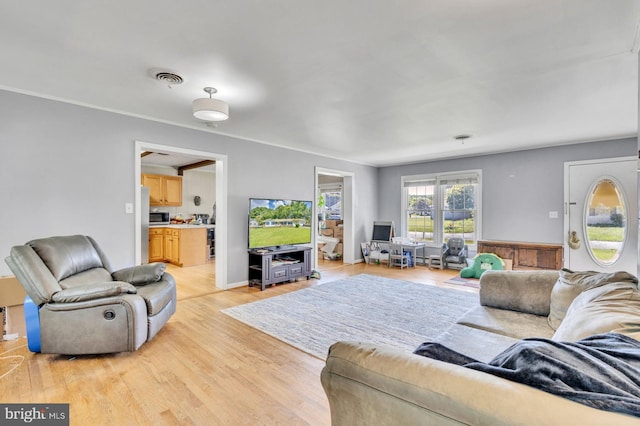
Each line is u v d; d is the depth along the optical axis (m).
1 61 2.31
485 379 0.79
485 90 2.82
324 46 2.09
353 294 4.27
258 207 4.72
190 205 8.10
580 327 1.38
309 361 2.39
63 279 2.50
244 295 4.23
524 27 1.87
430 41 2.03
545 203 5.24
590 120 3.72
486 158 5.89
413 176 6.95
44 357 2.41
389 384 0.88
